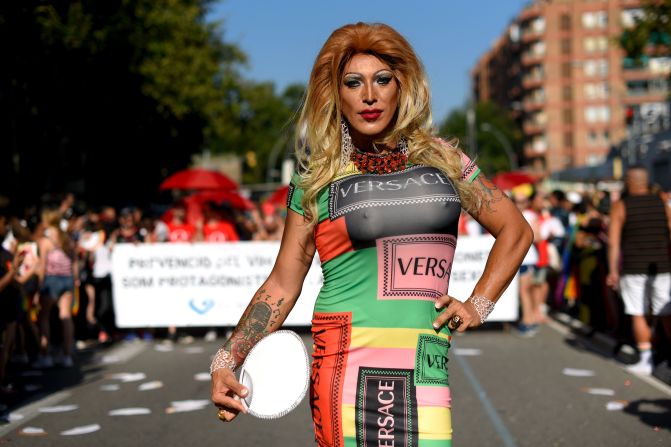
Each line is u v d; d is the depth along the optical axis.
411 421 2.80
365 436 2.82
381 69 2.89
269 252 13.31
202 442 6.58
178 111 31.03
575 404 7.81
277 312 2.96
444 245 2.86
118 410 7.84
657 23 20.83
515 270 2.91
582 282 12.56
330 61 2.93
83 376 9.91
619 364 10.08
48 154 22.12
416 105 2.94
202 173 17.47
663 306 8.89
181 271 13.30
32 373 10.12
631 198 9.07
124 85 23.44
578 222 13.96
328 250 2.90
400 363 2.83
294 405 2.67
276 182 108.50
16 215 10.40
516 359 10.61
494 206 2.95
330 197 2.88
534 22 107.31
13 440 6.74
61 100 20.36
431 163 2.91
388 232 2.82
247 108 42.06
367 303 2.85
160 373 10.05
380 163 2.90
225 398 2.79
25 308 10.02
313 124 2.95
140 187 32.47
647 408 7.60
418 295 2.84
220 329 14.58
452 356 10.93
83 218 14.06
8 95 18.97
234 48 40.06
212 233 13.76
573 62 105.69
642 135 40.06
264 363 2.75
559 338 12.66
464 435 6.67
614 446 6.27
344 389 2.85
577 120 105.69
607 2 104.94
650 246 8.99
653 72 103.56
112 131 25.83
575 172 45.56
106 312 13.32
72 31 18.23
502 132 106.88
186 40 33.78
